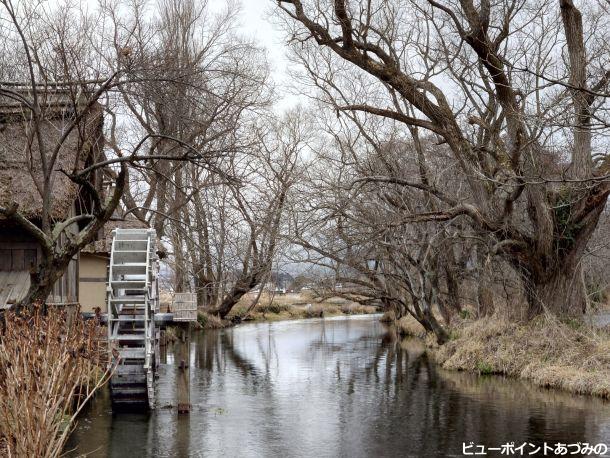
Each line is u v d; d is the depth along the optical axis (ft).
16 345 24.53
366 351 84.58
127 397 45.91
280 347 90.27
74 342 27.09
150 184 80.33
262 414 46.06
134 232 49.42
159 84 45.91
